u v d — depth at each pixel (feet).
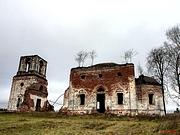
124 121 75.46
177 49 114.21
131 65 100.94
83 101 104.01
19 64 134.41
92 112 98.48
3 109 127.54
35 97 124.36
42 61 140.67
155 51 129.29
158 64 126.31
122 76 100.53
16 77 130.11
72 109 101.86
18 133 53.62
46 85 137.80
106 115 91.04
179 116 78.69
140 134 48.98
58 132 54.65
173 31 115.65
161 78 122.93
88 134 51.93
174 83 113.19
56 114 96.63
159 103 103.65
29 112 103.40
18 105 122.01
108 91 100.17
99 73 104.58
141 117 84.74
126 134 50.21
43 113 98.89
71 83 107.45
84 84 104.99
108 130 56.90
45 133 53.57
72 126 63.72
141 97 103.45
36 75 128.47
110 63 114.11
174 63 114.52
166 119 75.15
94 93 101.96
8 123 67.31
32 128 59.93
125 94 97.30
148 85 105.70
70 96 104.78
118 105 96.53
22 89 125.39
